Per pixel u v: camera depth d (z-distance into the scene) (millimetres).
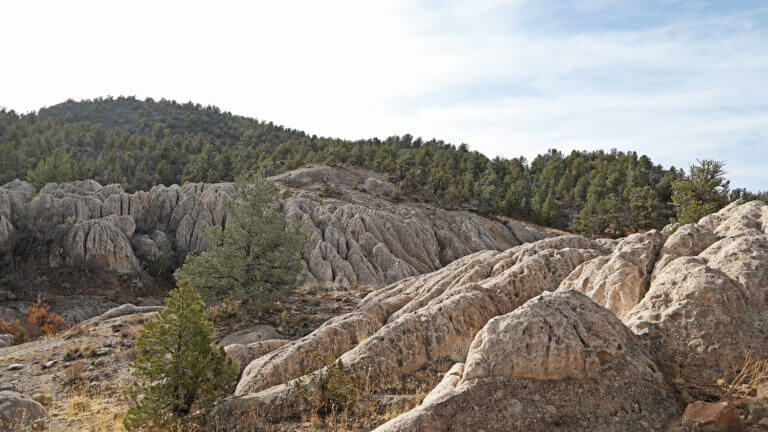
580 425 6824
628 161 156375
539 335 7895
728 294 8688
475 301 13453
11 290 40906
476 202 104188
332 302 23016
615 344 8039
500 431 6723
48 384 13828
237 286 21125
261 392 10148
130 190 108562
